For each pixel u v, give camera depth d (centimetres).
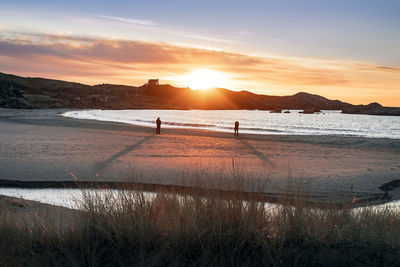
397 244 316
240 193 372
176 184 865
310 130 5112
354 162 1547
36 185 912
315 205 416
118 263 288
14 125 3403
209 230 317
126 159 1386
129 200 383
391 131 6319
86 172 1083
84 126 3603
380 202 800
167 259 288
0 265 286
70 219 378
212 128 4778
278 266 277
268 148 2073
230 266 280
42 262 294
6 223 370
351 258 288
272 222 351
